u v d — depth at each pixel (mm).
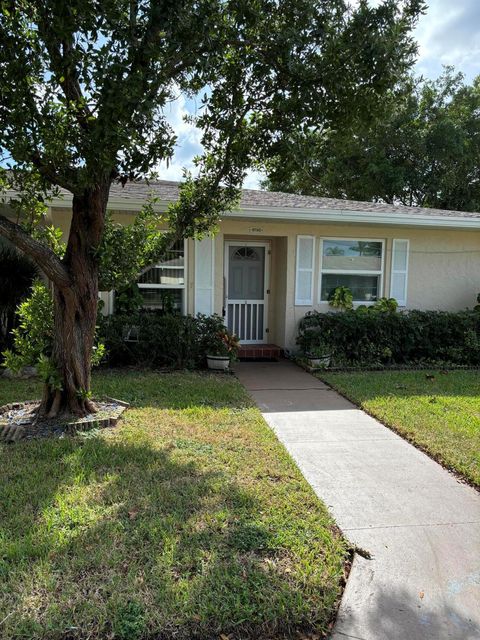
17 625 1961
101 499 3023
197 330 7578
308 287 8914
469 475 3639
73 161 3619
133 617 2033
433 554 2650
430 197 20891
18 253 7430
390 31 3734
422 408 5465
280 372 7695
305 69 3896
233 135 4559
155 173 4184
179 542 2564
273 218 8062
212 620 2057
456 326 8406
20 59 3197
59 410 4652
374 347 8094
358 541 2758
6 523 2719
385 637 2045
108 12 3104
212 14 3391
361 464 3906
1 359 7031
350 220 8234
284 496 3197
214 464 3684
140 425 4605
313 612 2145
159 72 3537
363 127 4293
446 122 19047
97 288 4645
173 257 8297
